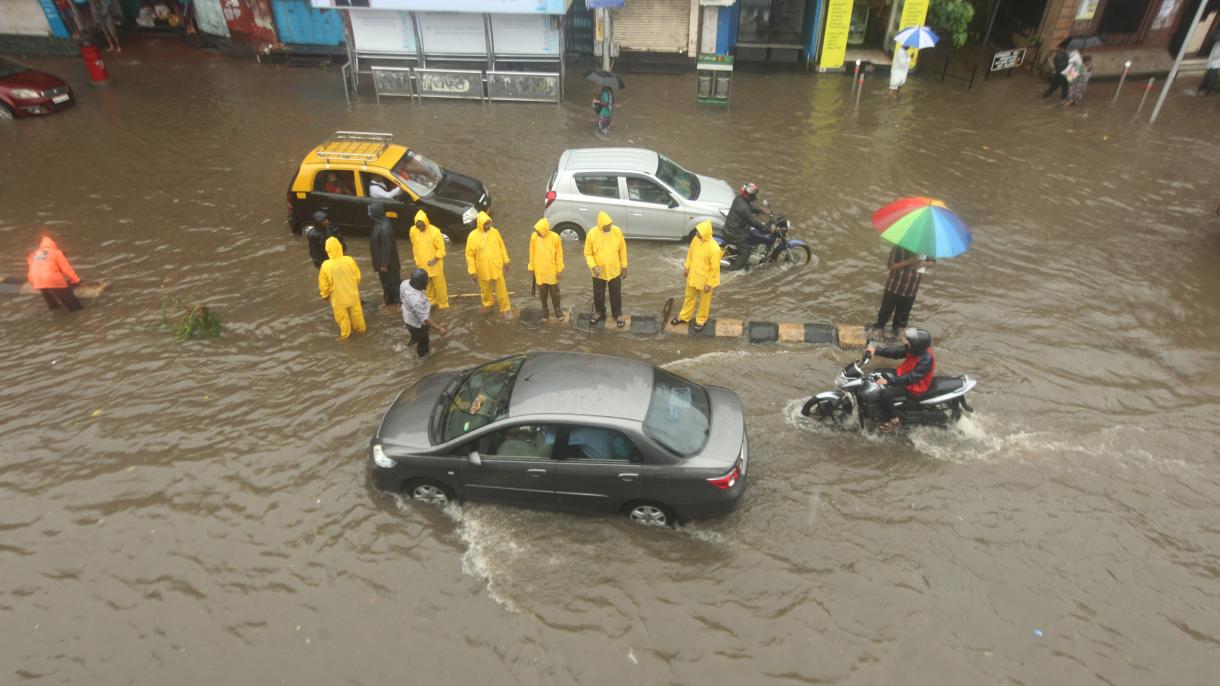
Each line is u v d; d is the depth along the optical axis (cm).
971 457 793
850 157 1553
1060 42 1977
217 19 2128
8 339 995
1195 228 1270
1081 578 660
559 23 1839
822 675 587
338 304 962
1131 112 1783
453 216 1218
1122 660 592
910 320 1024
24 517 731
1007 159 1541
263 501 751
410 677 589
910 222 861
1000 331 1002
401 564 685
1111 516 720
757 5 2150
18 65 1759
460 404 755
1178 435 817
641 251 1222
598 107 1638
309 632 624
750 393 895
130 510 740
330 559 690
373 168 1202
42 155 1541
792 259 1174
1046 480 761
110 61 2109
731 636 617
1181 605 635
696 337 1001
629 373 748
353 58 1873
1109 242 1228
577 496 707
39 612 642
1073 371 922
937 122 1734
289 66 2097
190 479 776
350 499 754
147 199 1378
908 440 817
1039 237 1245
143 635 622
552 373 745
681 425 711
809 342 991
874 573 668
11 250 1206
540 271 973
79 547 701
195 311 1001
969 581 659
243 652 608
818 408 832
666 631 622
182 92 1895
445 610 641
